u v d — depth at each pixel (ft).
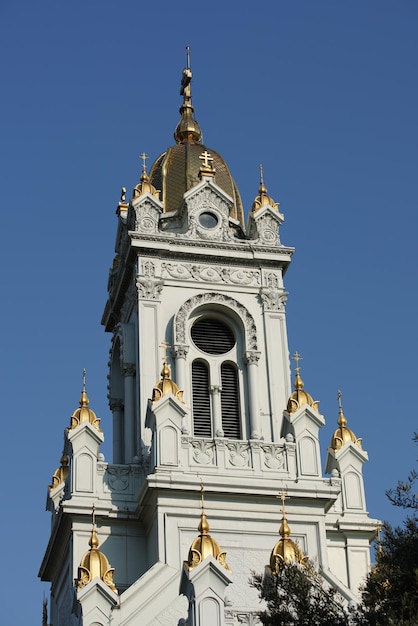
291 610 152.97
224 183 248.73
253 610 192.03
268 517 201.87
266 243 234.79
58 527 209.97
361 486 221.05
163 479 199.11
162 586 191.62
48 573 229.04
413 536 148.97
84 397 215.72
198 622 165.07
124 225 244.42
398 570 146.92
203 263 230.68
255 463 205.46
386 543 150.30
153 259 228.84
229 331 228.43
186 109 262.67
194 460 203.51
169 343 223.30
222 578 168.45
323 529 203.21
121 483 209.05
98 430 211.82
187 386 220.64
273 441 218.38
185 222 235.61
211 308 227.81
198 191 236.84
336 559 214.28
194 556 169.99
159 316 224.74
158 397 206.49
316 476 206.28
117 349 239.09
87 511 204.85
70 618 204.85
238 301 228.22
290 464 207.00
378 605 147.23
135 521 206.39
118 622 186.70
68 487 210.38
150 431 213.66
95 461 209.46
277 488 202.80
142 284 226.17
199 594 166.91
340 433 225.76
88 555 183.52
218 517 200.23
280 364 225.35
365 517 217.97
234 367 225.35
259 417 220.02
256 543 200.03
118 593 193.77
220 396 221.87
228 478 202.08
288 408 213.46
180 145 252.83
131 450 220.43
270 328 228.02
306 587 151.74
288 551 171.12
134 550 205.05
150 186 235.20
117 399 237.86
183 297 227.20
